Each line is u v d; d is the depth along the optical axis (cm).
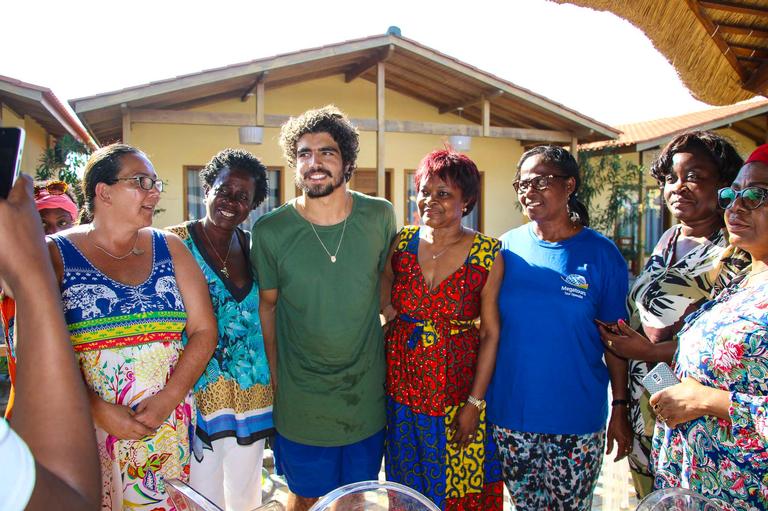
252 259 261
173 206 1044
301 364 255
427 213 244
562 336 236
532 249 249
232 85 952
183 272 224
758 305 165
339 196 255
